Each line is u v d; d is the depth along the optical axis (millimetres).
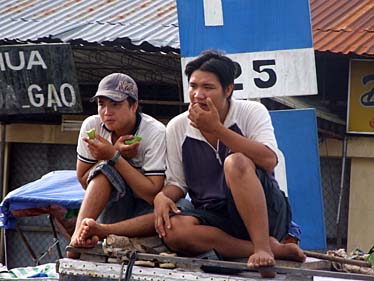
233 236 11812
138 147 12531
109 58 28016
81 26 28188
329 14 29484
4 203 23766
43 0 30812
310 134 17547
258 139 12008
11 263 31312
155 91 29484
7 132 31438
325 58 28000
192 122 11625
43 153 31719
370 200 29016
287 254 11844
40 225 31250
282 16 17453
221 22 17500
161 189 12461
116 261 11258
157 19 28812
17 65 26719
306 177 17562
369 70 28344
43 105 27094
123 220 12461
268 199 11719
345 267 13055
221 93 11828
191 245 11578
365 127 28688
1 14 29625
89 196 12047
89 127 12953
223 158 12133
